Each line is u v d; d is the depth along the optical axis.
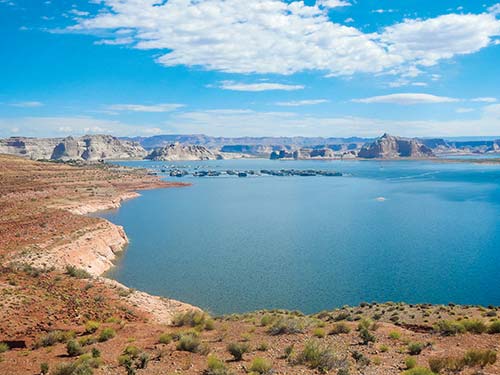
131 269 69.38
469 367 15.47
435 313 35.28
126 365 17.50
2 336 25.05
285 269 69.25
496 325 23.22
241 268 70.00
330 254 80.19
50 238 68.62
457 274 65.44
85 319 30.88
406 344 21.31
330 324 28.56
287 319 28.30
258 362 16.42
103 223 87.06
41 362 19.77
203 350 20.27
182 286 60.03
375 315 35.78
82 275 46.22
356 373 15.78
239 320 33.16
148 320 33.72
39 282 39.62
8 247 60.66
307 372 16.08
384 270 68.12
